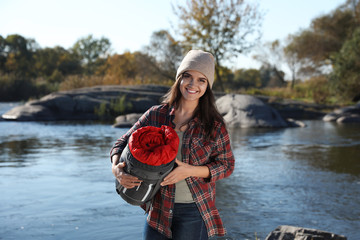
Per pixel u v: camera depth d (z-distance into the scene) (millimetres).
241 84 69688
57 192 5320
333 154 9281
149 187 1817
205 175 2062
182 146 2100
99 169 7023
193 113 2180
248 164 7832
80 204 4734
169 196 2045
